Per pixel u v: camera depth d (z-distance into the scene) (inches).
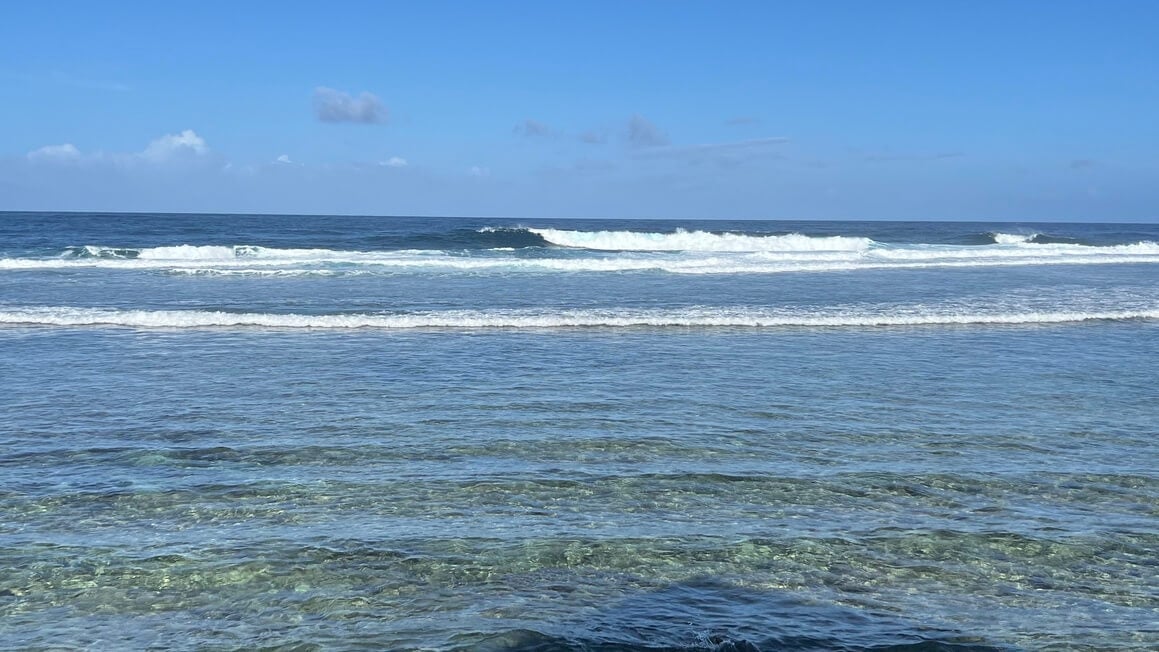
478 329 606.5
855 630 175.2
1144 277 1055.6
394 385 415.5
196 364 467.2
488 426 336.5
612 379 434.9
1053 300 786.8
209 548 211.9
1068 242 1939.0
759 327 627.2
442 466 283.1
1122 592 194.1
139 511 238.5
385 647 165.3
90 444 307.9
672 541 219.5
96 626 173.2
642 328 616.7
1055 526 233.1
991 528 230.7
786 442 317.1
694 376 444.5
